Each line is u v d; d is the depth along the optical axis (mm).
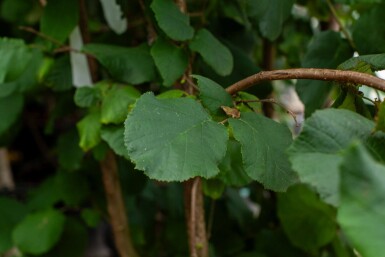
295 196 865
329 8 850
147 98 531
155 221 1123
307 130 475
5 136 1094
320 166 462
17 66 755
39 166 1641
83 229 1061
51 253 1032
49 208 1020
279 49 1012
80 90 742
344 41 745
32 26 1097
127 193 1000
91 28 962
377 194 390
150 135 513
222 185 749
